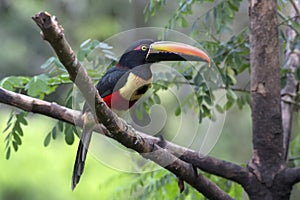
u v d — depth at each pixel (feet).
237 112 57.41
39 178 55.11
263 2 28.89
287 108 32.99
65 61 20.72
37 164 55.21
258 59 28.94
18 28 69.67
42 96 30.32
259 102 28.84
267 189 28.22
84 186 54.80
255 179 28.19
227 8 33.55
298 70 32.24
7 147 30.78
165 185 34.58
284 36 33.14
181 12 33.01
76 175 27.02
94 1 61.82
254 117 28.94
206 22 33.76
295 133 42.88
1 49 69.10
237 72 33.81
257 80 28.91
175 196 34.55
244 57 33.63
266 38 28.86
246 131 57.52
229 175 27.99
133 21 60.54
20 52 69.36
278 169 28.37
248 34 33.58
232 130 57.41
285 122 32.76
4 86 29.68
